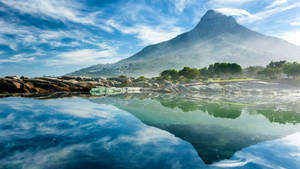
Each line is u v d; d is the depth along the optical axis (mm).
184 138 5055
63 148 4301
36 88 22750
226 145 4512
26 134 5309
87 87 26203
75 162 3594
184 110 9789
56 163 3551
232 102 13953
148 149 4227
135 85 39906
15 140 4793
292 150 4172
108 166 3434
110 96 18484
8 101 12570
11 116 7605
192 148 4309
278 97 19547
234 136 5238
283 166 3410
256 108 10742
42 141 4746
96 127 6094
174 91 28922
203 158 3746
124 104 11961
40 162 3590
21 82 22016
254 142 4727
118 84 38719
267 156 3848
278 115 8492
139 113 8688
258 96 20875
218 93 25766
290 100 16016
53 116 7734
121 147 4375
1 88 20562
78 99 14711
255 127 6223
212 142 4727
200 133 5516
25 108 9617
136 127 6145
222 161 3617
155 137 5105
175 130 5844
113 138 5008
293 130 5832
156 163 3529
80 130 5738
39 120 7004
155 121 7051
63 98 15305
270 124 6676
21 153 3984
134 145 4496
